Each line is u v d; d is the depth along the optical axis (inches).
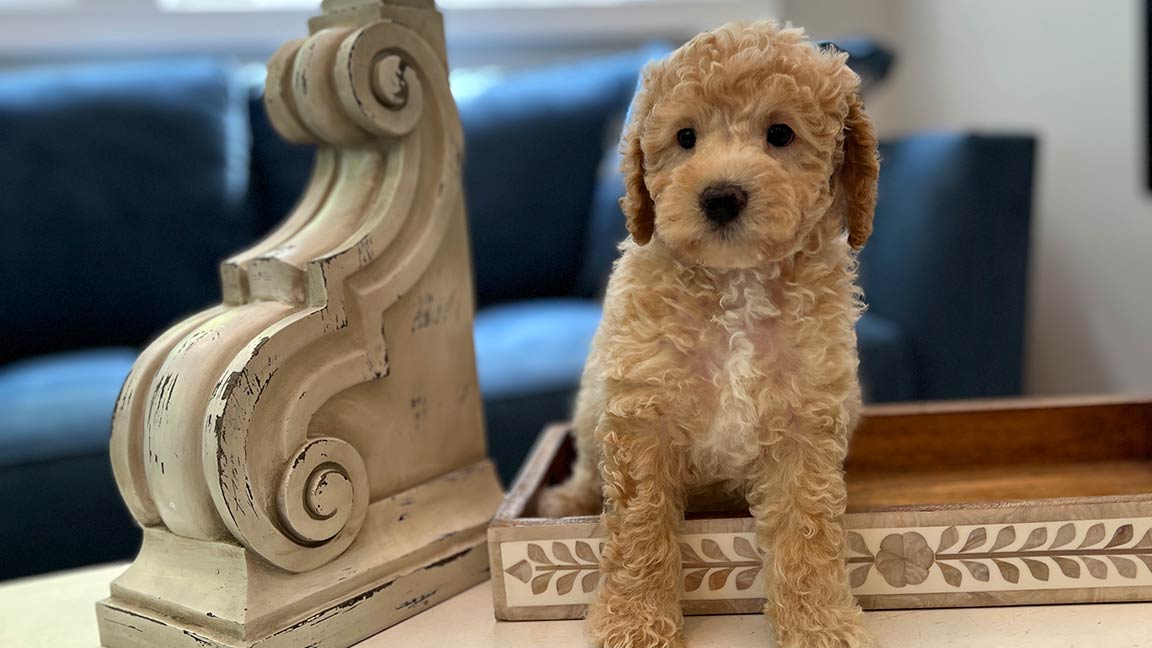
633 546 26.0
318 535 26.8
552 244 78.0
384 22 30.0
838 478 25.7
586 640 26.7
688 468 27.5
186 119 73.4
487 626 28.4
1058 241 75.4
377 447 30.0
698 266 26.5
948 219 62.3
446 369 33.1
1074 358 75.0
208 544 26.8
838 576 25.2
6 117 69.3
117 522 52.7
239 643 25.1
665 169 26.6
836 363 25.8
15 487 50.6
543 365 60.4
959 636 25.8
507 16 89.7
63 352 70.4
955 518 27.1
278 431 26.3
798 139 25.6
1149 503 26.8
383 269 29.8
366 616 27.9
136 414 27.8
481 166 76.2
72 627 31.0
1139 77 64.2
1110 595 27.2
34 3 83.4
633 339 26.4
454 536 31.3
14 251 68.1
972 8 80.9
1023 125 76.8
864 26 91.9
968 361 63.9
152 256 71.6
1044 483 36.7
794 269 26.6
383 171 31.2
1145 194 65.0
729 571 27.4
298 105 30.3
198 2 88.3
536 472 34.2
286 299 28.2
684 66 25.8
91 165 70.3
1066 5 71.2
